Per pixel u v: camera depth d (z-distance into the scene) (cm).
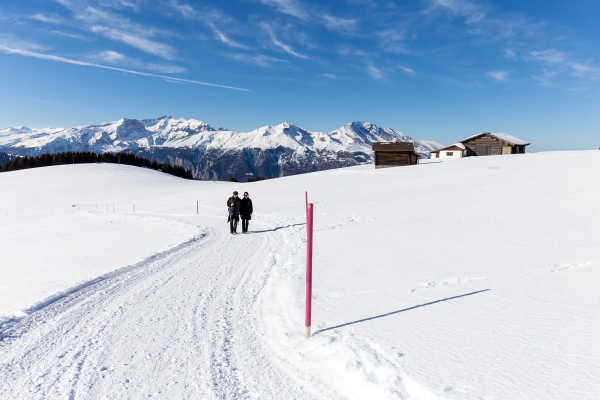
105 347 562
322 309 637
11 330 645
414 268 835
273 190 4081
